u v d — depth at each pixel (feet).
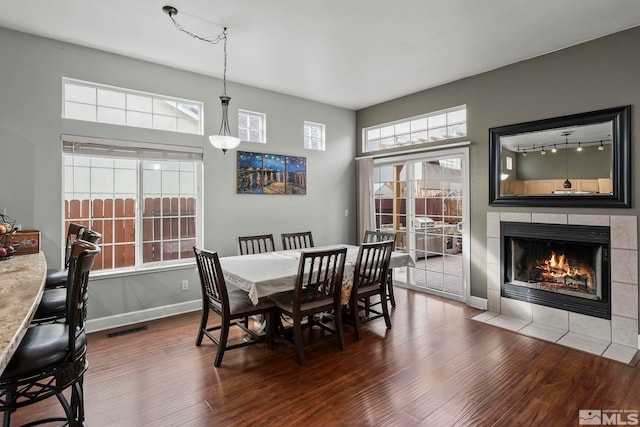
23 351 4.39
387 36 10.42
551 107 11.50
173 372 8.63
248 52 11.53
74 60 10.92
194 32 10.16
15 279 5.54
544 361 9.14
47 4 8.70
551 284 11.86
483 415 6.89
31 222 10.30
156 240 12.84
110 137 11.56
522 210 12.29
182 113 13.32
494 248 13.10
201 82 13.50
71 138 10.87
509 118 12.58
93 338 10.71
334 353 9.71
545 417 6.81
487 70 13.12
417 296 15.39
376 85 14.85
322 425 6.59
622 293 10.12
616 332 10.25
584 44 10.77
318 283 9.52
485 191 13.35
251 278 9.07
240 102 14.57
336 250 9.60
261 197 15.26
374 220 17.94
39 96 10.39
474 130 13.64
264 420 6.75
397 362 9.14
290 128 16.24
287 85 14.84
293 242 15.94
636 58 9.81
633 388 7.83
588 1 8.54
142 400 7.41
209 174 13.73
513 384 8.03
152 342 10.43
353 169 18.95
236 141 10.98
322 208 17.56
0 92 9.86
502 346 10.09
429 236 15.70
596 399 7.42
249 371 8.70
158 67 12.48
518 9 8.93
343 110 18.47
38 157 10.39
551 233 11.53
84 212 11.48
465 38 10.56
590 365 8.90
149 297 12.37
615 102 10.17
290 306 9.44
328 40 10.66
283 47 11.15
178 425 6.59
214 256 8.79
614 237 10.22
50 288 8.15
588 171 10.68
